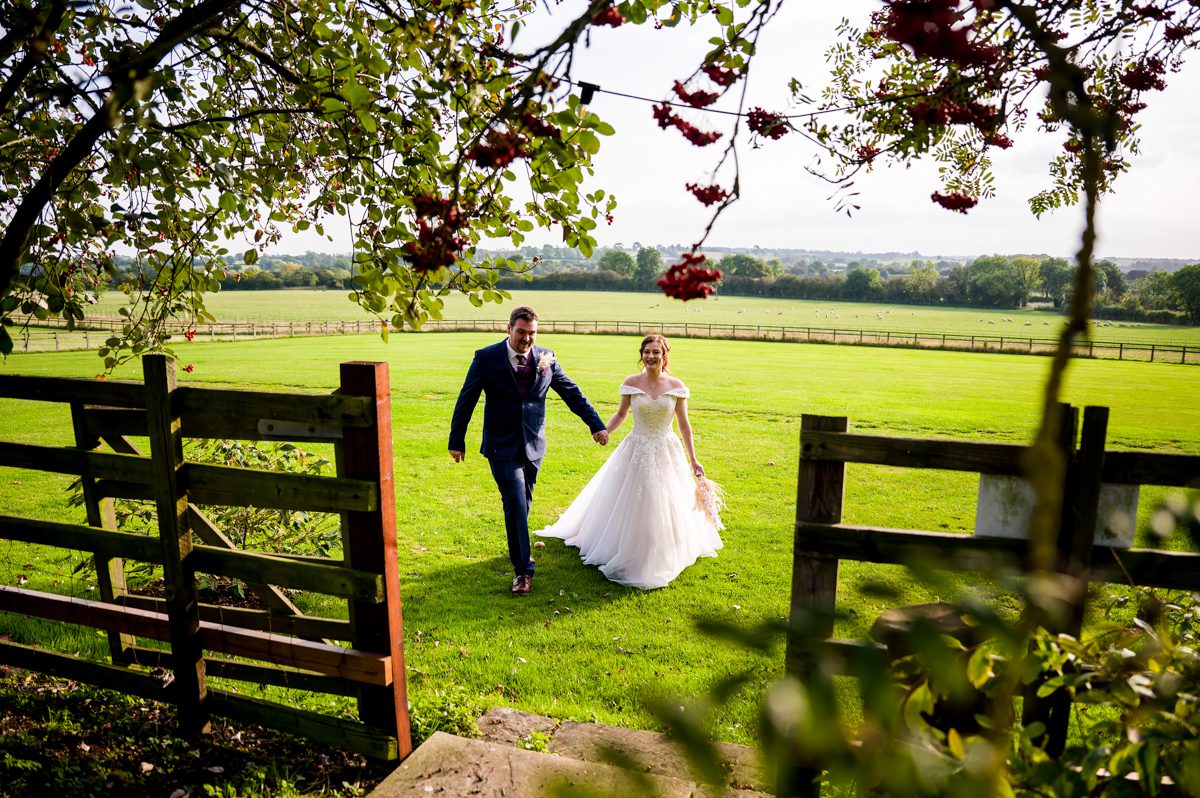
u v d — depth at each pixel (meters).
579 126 2.19
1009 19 1.97
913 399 19.17
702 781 0.69
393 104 3.13
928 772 0.76
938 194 2.54
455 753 2.87
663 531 5.95
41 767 2.93
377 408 2.77
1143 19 2.12
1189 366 33.25
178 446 3.01
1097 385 24.77
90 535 3.23
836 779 0.71
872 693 0.73
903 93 2.48
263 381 20.97
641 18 2.26
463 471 10.16
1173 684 1.16
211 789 2.81
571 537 6.98
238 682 3.92
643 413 6.07
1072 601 0.76
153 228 3.58
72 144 2.60
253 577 3.02
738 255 148.38
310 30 3.41
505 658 4.54
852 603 5.24
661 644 4.76
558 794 0.72
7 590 3.41
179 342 38.44
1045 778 1.08
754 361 30.39
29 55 2.62
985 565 0.78
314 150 3.63
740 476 10.14
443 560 6.51
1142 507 8.10
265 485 2.93
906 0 1.37
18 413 15.06
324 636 3.41
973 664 1.14
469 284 3.34
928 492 9.50
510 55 1.94
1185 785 1.06
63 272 3.50
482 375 5.39
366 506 2.79
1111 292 113.31
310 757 3.11
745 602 5.57
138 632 3.18
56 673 3.40
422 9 2.84
